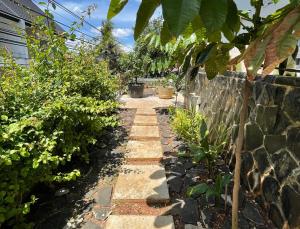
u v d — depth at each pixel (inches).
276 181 78.0
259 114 90.4
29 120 79.0
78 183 102.7
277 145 78.6
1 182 66.4
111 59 347.3
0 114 80.6
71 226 77.6
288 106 73.2
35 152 74.7
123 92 350.0
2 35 229.5
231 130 117.6
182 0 25.7
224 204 87.9
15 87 98.3
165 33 42.2
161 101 299.4
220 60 53.7
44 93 103.1
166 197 90.7
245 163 100.0
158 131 172.6
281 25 30.5
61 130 94.7
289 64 89.7
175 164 121.3
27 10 132.0
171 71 279.6
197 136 142.9
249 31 49.1
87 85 162.7
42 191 95.5
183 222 79.8
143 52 317.4
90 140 115.1
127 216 82.0
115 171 113.2
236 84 117.9
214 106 150.9
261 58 31.4
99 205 88.4
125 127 184.7
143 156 128.0
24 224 71.0
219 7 29.3
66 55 145.9
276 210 76.9
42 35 127.9
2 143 67.9
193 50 56.2
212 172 108.3
